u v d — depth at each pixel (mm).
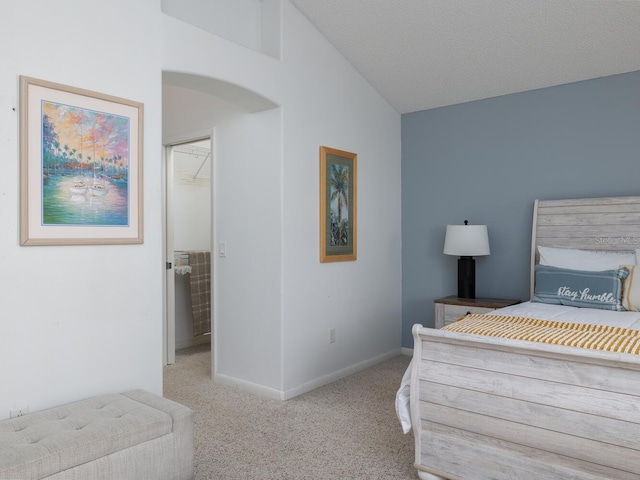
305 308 3693
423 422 2273
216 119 3934
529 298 4039
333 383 3891
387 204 4633
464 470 2150
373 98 4434
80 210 2367
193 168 5461
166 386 3811
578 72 3695
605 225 3568
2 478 1595
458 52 3725
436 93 4332
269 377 3570
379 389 3734
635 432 1741
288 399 3508
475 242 3975
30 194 2189
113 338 2506
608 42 3344
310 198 3734
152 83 2688
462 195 4426
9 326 2139
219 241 3914
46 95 2246
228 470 2430
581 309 3176
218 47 3037
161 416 2076
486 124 4281
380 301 4535
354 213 4180
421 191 4695
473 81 4051
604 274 3246
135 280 2604
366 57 4016
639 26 3154
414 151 4738
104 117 2463
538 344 1922
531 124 4031
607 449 1798
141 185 2615
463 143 4418
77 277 2367
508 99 4156
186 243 5418
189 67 2871
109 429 1907
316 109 3793
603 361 1797
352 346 4188
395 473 2400
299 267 3637
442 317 4031
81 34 2383
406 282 4809
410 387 2309
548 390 1929
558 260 3594
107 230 2471
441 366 2217
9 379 2137
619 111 3621
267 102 3428
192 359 4691
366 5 3418
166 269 4504
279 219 3490
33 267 2215
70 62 2340
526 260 4055
